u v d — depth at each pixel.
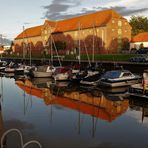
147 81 27.92
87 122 20.88
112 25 88.88
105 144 16.14
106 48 87.38
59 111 24.64
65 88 38.81
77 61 59.50
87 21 98.00
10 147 14.55
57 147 15.48
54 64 66.38
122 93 33.56
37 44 124.06
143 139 17.00
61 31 106.81
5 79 51.59
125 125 20.06
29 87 40.50
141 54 63.38
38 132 18.12
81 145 15.88
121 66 44.78
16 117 22.28
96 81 37.81
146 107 25.97
